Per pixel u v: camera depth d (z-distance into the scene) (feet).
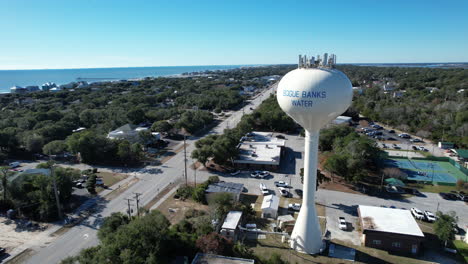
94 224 138.10
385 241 118.42
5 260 112.16
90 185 170.71
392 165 219.41
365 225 123.03
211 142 231.91
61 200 154.51
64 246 121.39
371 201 159.94
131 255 94.22
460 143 256.93
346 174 172.65
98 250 100.12
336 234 128.88
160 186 179.73
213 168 208.95
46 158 236.02
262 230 132.05
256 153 226.58
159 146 263.49
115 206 154.92
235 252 111.75
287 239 125.18
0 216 145.59
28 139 238.48
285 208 152.76
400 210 134.72
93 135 231.50
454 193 169.48
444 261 111.65
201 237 113.60
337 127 265.95
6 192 150.61
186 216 141.79
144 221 109.09
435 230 120.47
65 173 161.07
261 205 155.63
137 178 192.13
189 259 110.11
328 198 163.02
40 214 141.38
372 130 323.16
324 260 111.65
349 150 201.98
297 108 103.14
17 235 129.29
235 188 162.40
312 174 112.37
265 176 195.11
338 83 100.27
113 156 226.79
